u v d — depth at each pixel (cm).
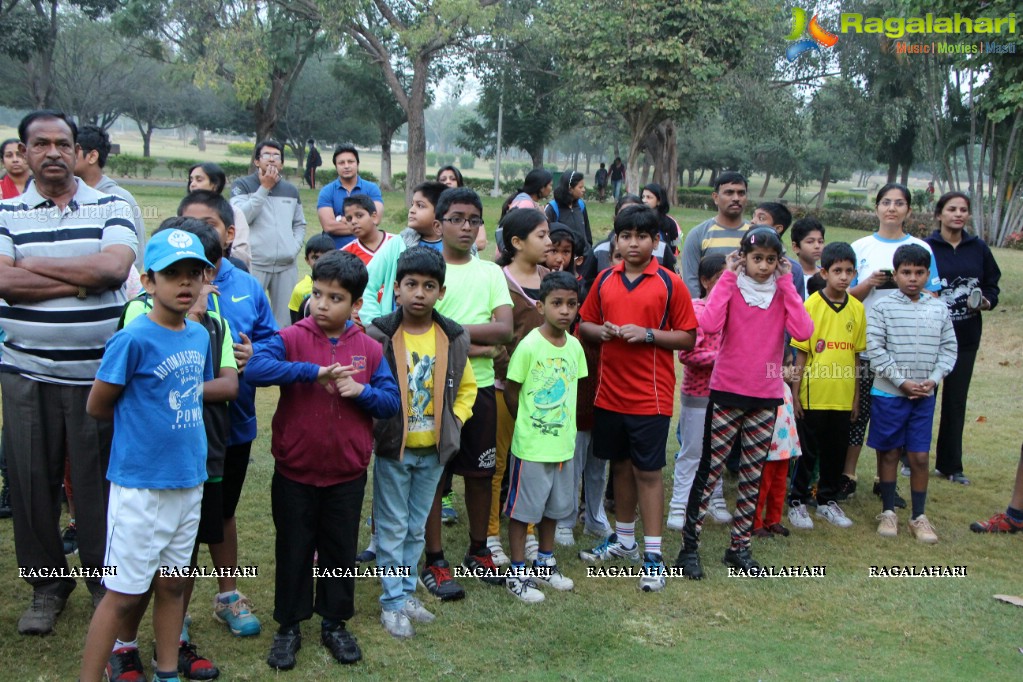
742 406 450
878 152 3656
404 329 397
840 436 543
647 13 2202
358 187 712
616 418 451
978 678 362
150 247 308
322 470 354
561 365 428
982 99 1248
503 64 3300
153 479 311
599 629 394
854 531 536
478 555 449
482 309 438
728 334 453
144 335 309
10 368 364
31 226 363
